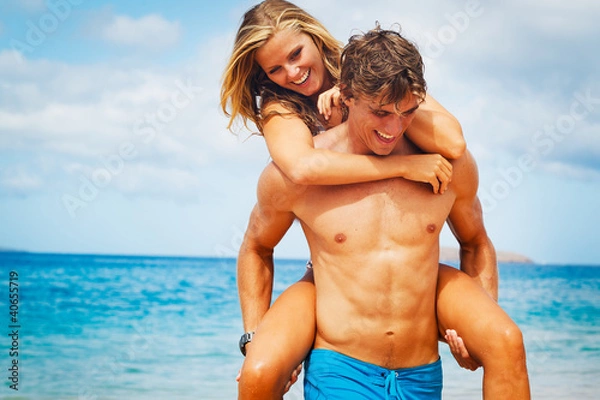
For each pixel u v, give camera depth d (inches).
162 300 772.6
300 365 149.9
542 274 1032.8
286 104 164.7
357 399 143.5
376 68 134.8
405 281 144.9
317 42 171.2
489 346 137.4
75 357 520.4
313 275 162.4
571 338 573.0
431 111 149.1
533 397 390.3
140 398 411.5
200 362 494.9
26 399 416.8
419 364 147.9
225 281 927.0
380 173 144.1
